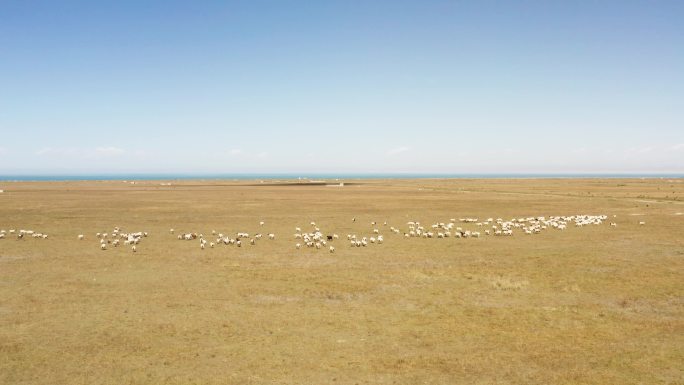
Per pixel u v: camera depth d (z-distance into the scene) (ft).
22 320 66.44
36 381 48.32
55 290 82.28
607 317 68.49
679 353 55.31
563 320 67.15
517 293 81.46
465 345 58.03
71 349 56.39
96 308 72.13
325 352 55.93
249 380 48.80
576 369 51.24
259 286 85.71
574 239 140.67
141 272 96.73
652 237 143.54
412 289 83.92
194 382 48.34
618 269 99.30
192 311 70.95
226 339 59.82
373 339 60.03
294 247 127.54
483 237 146.00
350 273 96.32
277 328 63.87
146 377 49.39
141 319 67.21
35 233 150.00
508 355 54.95
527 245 130.21
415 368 51.62
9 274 94.32
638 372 50.42
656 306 73.67
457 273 96.22
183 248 125.29
